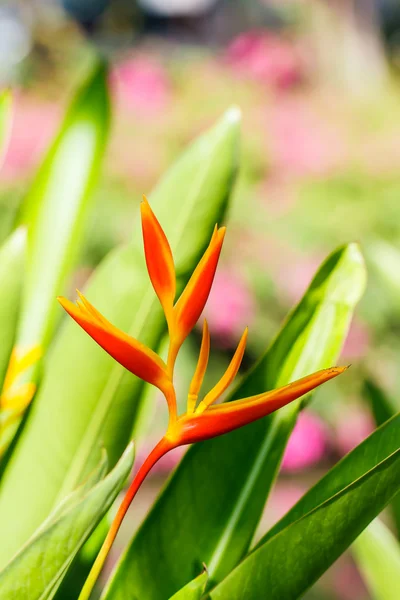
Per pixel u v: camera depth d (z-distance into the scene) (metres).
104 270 1.12
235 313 4.50
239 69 6.60
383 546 1.15
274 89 6.54
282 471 4.65
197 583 0.89
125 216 4.59
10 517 1.08
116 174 5.06
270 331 4.61
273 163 5.32
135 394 1.11
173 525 1.02
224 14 11.76
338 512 0.88
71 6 11.19
